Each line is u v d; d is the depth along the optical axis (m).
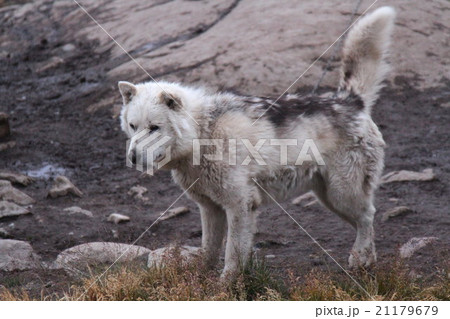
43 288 8.37
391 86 16.67
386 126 15.25
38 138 15.58
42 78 19.77
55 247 10.27
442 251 9.26
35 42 22.53
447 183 12.45
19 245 9.69
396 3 18.89
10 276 9.00
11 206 11.45
